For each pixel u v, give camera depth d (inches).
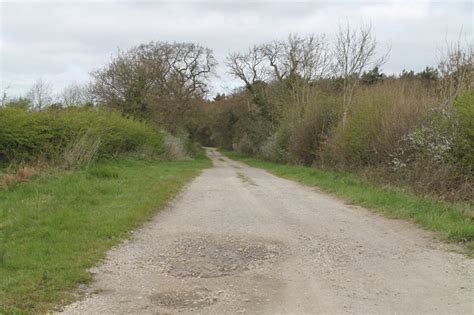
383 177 591.5
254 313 193.9
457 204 405.1
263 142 1836.9
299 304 203.3
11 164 552.7
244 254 286.2
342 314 191.9
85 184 506.9
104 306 200.2
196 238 325.7
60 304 201.0
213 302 206.2
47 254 269.1
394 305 200.4
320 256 279.9
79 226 335.0
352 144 723.4
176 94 1797.5
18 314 185.9
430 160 486.9
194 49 1889.8
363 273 245.8
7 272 235.5
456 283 226.7
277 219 397.4
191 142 2091.5
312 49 1588.3
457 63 608.7
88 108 917.8
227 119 2471.7
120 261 267.3
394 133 588.7
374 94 720.3
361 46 1014.4
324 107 1051.3
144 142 1180.5
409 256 276.4
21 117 594.6
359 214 420.8
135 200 452.4
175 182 654.5
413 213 394.0
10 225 327.0
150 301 207.2
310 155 1078.4
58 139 661.9
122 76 1508.4
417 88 695.1
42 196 432.8
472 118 430.3
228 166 1414.9
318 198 530.0
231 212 432.1
